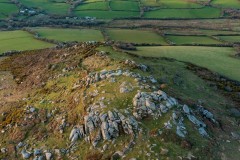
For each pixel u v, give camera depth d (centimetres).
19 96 5691
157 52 8006
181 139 3688
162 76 5616
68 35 12081
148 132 3725
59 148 3934
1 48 10062
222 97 5600
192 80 6016
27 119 4603
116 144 3678
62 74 5781
